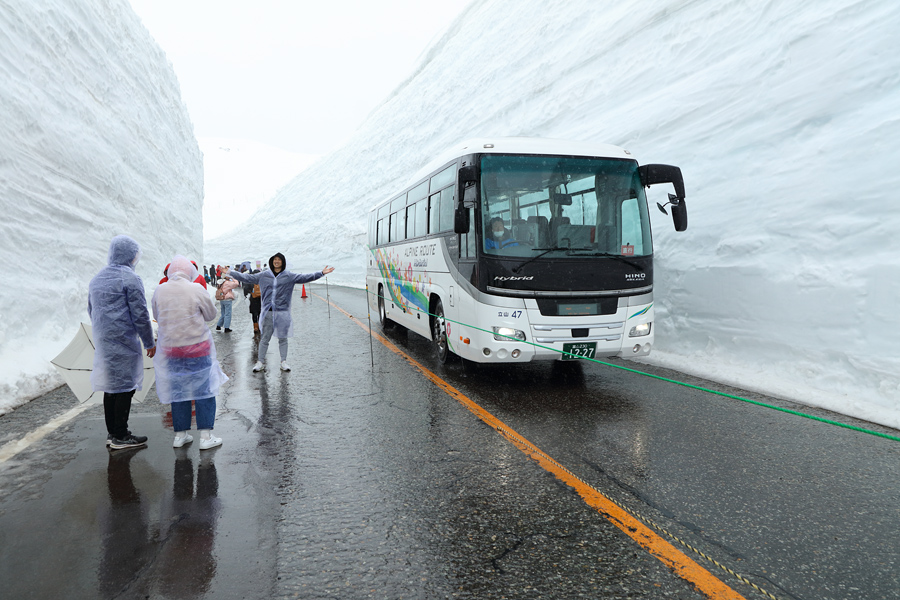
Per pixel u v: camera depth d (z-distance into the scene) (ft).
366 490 11.78
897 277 18.17
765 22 38.55
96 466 13.26
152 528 10.11
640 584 8.27
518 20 114.62
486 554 9.16
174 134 80.94
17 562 8.94
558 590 8.12
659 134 40.34
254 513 10.71
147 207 59.26
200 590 8.13
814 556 9.07
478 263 20.56
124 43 63.26
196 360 14.26
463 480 12.30
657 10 57.67
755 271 23.29
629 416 17.25
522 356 20.24
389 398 19.77
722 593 8.03
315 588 8.20
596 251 20.92
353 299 74.28
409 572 8.63
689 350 25.88
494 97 101.65
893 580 8.38
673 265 28.09
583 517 10.47
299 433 15.80
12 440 15.21
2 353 22.22
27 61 38.14
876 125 22.72
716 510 10.76
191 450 14.42
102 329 13.89
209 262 194.29
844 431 15.60
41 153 36.35
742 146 29.86
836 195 22.18
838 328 19.54
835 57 28.02
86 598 7.93
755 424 16.33
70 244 36.24
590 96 62.75
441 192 25.26
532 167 21.18
